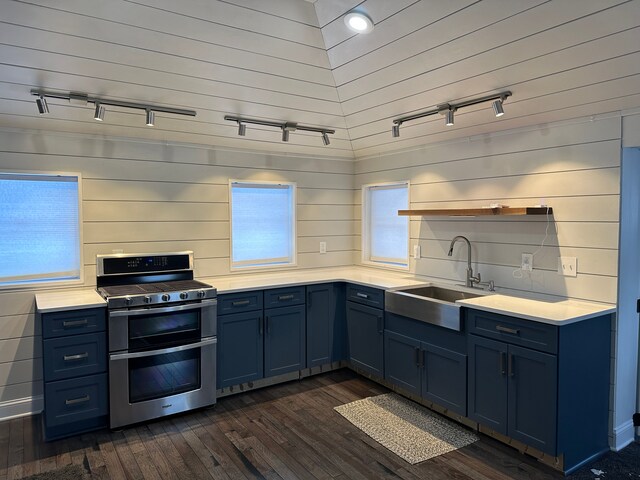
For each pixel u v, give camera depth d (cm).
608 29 200
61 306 277
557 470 246
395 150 414
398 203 426
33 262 322
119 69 261
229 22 238
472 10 211
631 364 279
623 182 259
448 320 292
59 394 279
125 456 264
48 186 325
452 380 295
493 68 249
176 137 362
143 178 357
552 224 291
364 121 368
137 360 298
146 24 230
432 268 381
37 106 282
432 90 289
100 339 290
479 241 339
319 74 303
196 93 300
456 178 357
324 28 257
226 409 329
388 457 262
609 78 232
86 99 280
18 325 314
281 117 353
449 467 251
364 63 282
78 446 275
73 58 246
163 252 365
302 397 350
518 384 253
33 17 214
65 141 326
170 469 250
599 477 241
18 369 315
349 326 398
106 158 341
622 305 266
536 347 243
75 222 335
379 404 335
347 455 264
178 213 373
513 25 213
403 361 337
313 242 450
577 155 277
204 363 325
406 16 228
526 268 306
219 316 338
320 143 417
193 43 249
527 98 269
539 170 297
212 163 388
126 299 291
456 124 330
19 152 310
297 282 375
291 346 376
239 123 342
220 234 394
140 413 300
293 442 280
